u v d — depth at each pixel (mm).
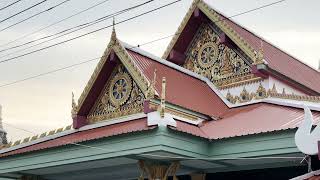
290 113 21000
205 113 22766
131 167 23562
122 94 23125
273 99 23156
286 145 18734
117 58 23266
